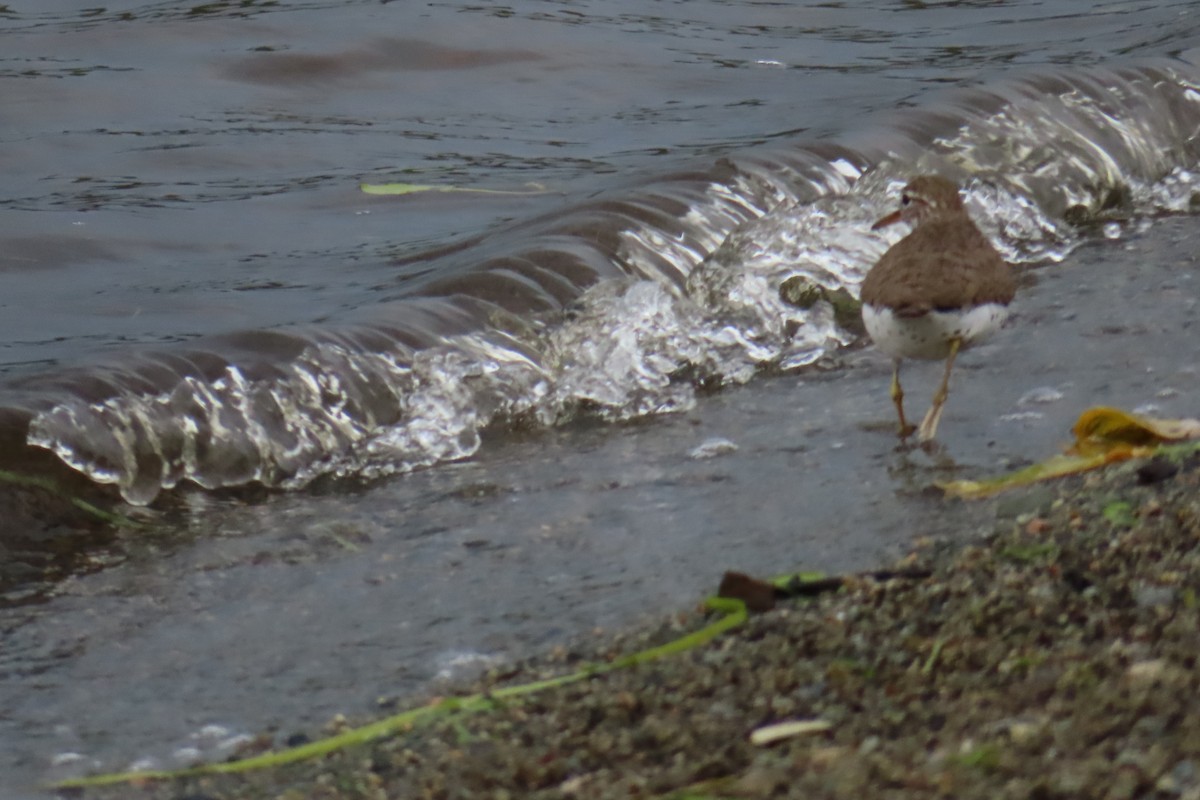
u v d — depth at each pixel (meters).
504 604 9.28
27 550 10.40
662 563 9.71
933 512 10.15
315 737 7.81
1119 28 25.02
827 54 24.41
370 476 11.81
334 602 9.53
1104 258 16.08
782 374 13.58
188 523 10.99
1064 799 5.87
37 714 8.26
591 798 6.46
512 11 25.11
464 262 15.05
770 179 16.69
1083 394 12.19
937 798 5.98
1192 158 19.25
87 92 21.69
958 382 12.70
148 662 8.84
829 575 9.14
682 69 23.39
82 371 12.06
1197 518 9.09
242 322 14.30
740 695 7.34
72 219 17.53
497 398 12.71
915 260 11.05
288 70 22.78
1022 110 18.78
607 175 18.61
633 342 13.45
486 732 7.34
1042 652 7.39
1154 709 6.59
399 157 19.81
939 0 27.86
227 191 18.64
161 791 7.30
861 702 7.10
